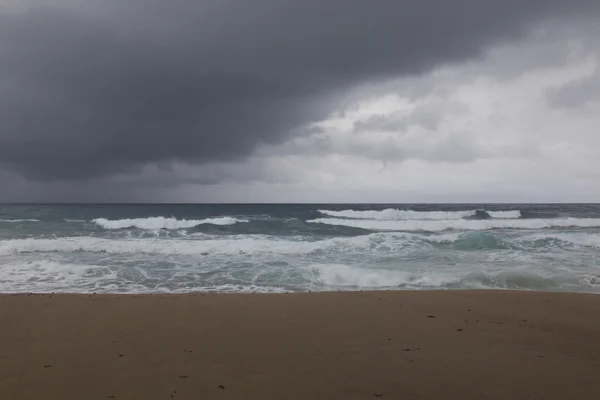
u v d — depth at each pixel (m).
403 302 7.93
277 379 4.09
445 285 10.30
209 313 6.91
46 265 12.23
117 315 6.70
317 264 12.54
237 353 4.87
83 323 6.19
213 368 4.38
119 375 4.15
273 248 15.24
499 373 4.33
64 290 9.54
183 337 5.52
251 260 13.51
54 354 4.79
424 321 6.52
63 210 46.56
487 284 10.37
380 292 8.94
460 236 17.28
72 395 3.67
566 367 4.55
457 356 4.86
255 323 6.28
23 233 20.73
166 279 10.84
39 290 9.51
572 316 7.02
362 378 4.14
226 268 12.22
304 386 3.93
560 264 12.85
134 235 20.80
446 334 5.80
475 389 3.91
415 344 5.30
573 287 10.21
